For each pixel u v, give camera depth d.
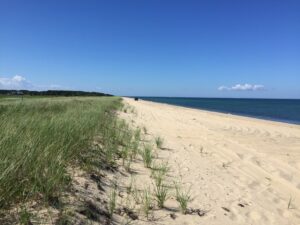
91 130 10.57
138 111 31.94
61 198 4.96
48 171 5.40
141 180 7.18
